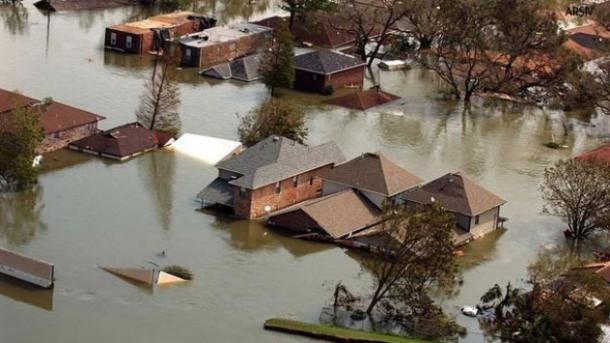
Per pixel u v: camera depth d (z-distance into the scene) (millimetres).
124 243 152125
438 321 136375
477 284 151250
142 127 191750
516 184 193625
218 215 165125
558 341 135000
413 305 137875
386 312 138500
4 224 154875
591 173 169000
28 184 167625
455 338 135250
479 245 164875
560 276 144875
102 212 162000
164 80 197375
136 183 174500
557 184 179250
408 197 166875
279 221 162625
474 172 198375
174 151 189375
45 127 181750
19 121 165500
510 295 141500
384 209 142625
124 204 165750
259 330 131875
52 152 183875
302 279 147375
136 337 127625
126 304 135250
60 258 145375
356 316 137500
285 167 169375
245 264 150375
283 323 132500
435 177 193125
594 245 168375
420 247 135750
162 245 152875
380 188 167750
